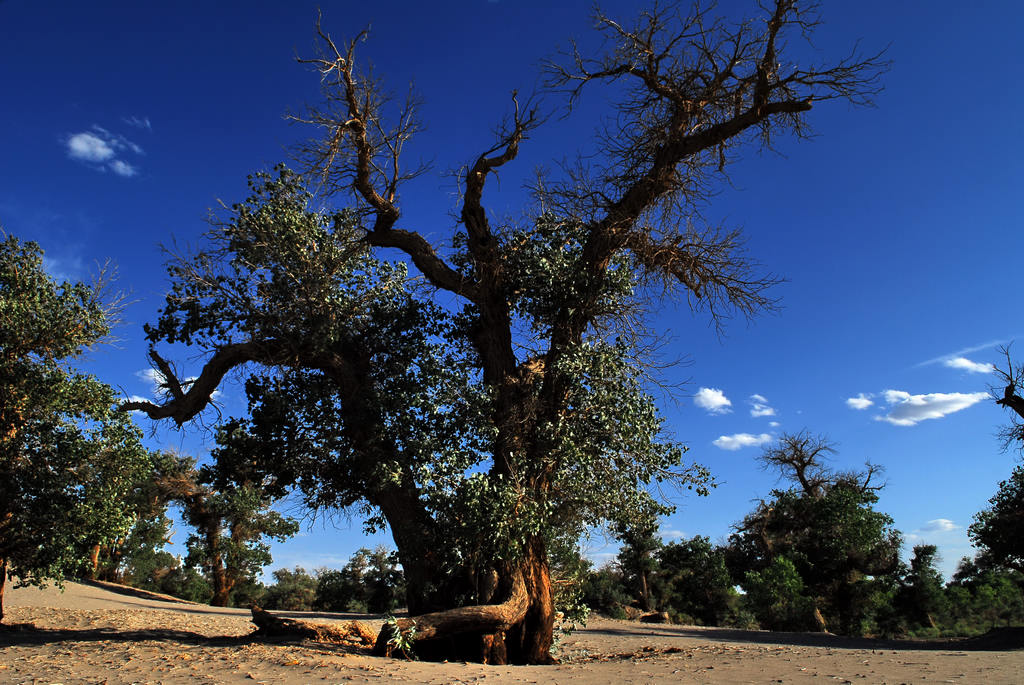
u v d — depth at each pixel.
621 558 47.72
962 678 7.48
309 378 13.91
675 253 14.89
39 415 18.28
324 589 49.75
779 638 22.98
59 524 18.03
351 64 14.19
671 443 13.35
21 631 15.84
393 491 13.18
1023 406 24.70
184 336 13.37
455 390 13.20
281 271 13.20
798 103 14.27
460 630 11.53
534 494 12.70
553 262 14.02
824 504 41.16
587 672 9.19
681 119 14.67
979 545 26.48
